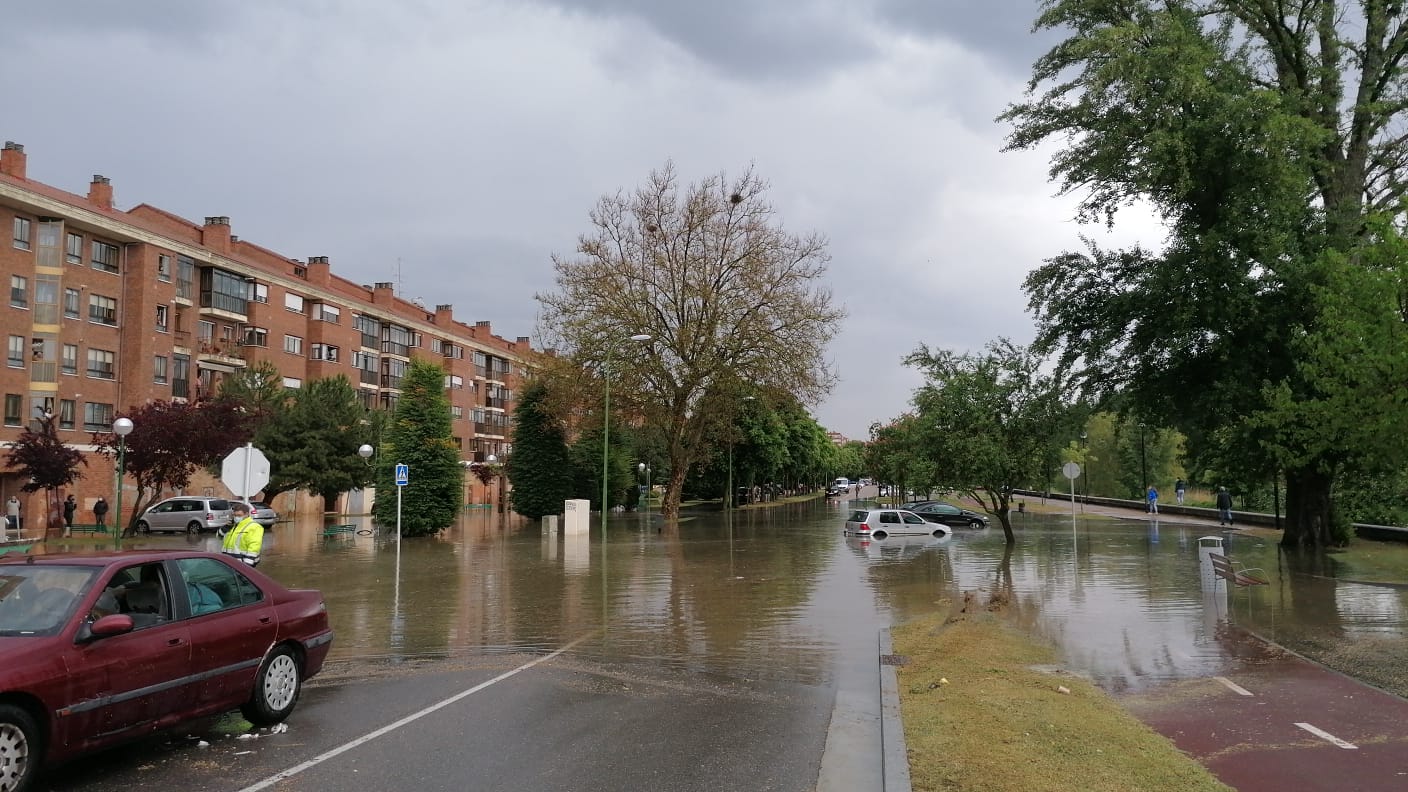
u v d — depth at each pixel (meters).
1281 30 25.92
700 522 48.19
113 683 6.12
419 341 78.38
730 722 7.70
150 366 48.00
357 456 51.16
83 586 6.40
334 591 18.00
